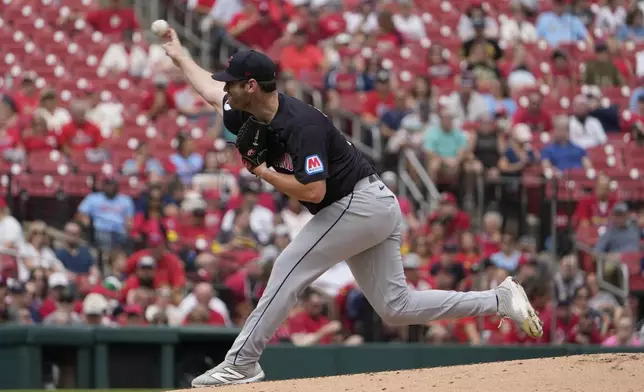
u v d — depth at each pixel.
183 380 29.61
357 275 18.20
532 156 45.69
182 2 56.56
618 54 57.09
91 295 32.81
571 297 36.78
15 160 40.44
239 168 41.75
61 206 38.84
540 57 55.97
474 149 43.75
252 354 17.86
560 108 51.28
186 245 36.62
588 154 48.00
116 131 45.19
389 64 52.16
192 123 46.69
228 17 54.41
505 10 59.28
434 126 43.78
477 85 51.03
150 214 37.81
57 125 42.97
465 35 57.34
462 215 39.31
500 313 18.17
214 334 29.80
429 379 16.62
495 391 15.62
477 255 37.84
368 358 30.89
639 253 40.78
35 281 33.47
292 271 17.62
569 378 16.14
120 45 50.84
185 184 40.56
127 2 54.03
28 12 52.91
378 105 48.00
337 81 49.38
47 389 28.45
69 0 54.19
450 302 18.08
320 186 16.91
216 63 53.53
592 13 59.66
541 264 36.72
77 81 48.38
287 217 38.69
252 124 16.84
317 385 16.80
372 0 56.97
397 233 17.95
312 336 33.22
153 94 46.97
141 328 29.38
